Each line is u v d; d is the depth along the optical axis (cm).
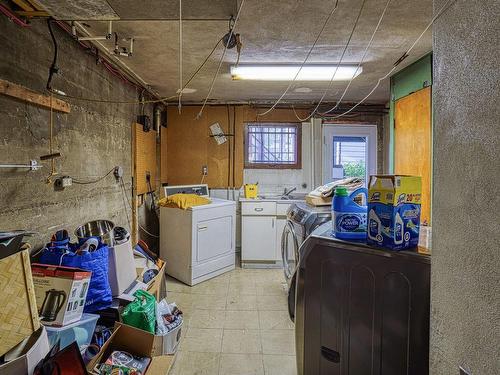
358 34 231
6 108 162
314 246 138
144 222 393
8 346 118
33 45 183
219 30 224
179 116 479
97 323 188
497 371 65
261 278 381
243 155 481
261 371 212
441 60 85
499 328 64
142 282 237
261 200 420
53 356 119
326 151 480
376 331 122
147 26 217
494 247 65
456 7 78
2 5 155
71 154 225
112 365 162
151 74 327
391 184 119
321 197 274
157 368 175
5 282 120
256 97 440
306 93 414
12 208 167
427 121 275
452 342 81
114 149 302
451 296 81
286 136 484
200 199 389
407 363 116
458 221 78
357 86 377
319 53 268
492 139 66
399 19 208
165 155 471
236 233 485
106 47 252
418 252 118
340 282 130
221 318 283
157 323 205
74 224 229
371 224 125
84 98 243
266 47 254
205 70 315
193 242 356
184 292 338
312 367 138
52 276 158
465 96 75
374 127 479
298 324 144
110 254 208
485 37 68
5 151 162
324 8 193
